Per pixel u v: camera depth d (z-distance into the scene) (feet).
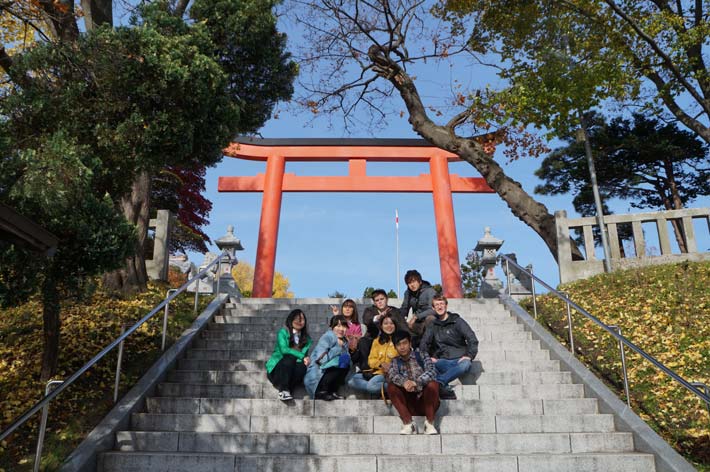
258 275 54.29
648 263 38.27
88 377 23.13
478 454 17.46
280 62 37.68
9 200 18.74
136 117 23.40
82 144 23.47
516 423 18.94
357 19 49.32
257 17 34.37
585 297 33.83
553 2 41.29
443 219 55.88
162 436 17.92
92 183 22.72
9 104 22.53
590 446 17.79
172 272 59.62
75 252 20.29
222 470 16.49
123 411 19.06
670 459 16.12
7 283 18.67
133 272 38.22
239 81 36.83
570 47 42.68
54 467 15.90
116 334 28.04
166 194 78.38
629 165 70.64
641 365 23.53
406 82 52.08
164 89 23.86
